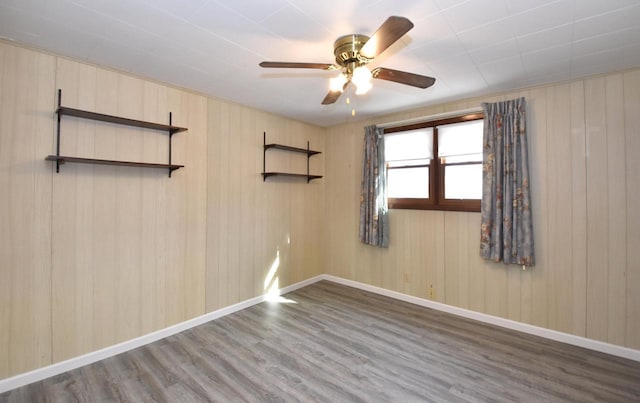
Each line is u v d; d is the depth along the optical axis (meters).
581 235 2.56
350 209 4.20
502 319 2.95
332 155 4.40
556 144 2.67
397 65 2.35
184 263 2.89
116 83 2.44
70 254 2.23
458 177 3.24
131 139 2.53
